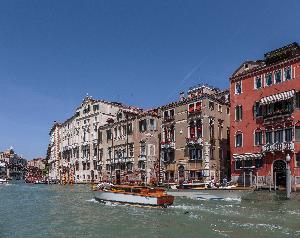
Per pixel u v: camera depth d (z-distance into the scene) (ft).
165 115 164.86
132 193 95.25
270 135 122.72
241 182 129.90
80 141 237.45
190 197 104.06
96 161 219.20
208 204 90.89
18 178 510.17
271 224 61.93
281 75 121.29
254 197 99.35
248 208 81.87
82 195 136.05
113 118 223.51
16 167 539.70
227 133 154.81
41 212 85.10
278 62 122.11
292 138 115.75
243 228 59.00
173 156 158.51
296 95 116.16
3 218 75.87
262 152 122.83
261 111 126.41
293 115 116.16
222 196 99.04
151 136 173.88
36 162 611.06
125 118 192.85
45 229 62.54
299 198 96.84
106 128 205.26
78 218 74.54
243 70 136.56
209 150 144.46
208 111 146.61
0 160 503.20
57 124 291.38
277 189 113.50
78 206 96.48
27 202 111.24
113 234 57.62
